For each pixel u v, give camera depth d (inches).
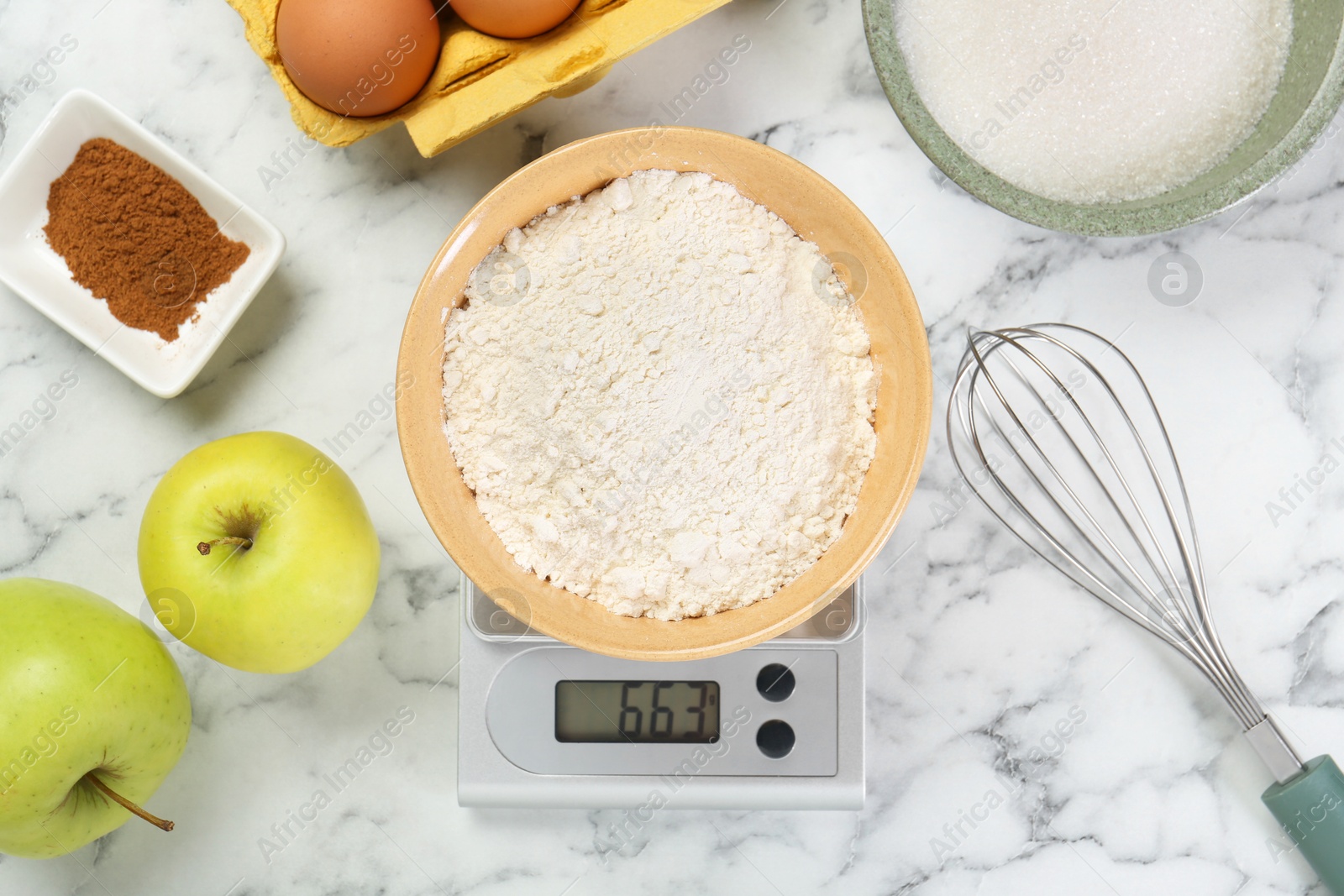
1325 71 33.8
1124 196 37.4
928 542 42.0
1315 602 42.5
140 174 38.1
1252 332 42.1
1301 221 41.9
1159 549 40.6
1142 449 40.5
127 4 40.8
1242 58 36.7
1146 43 37.0
